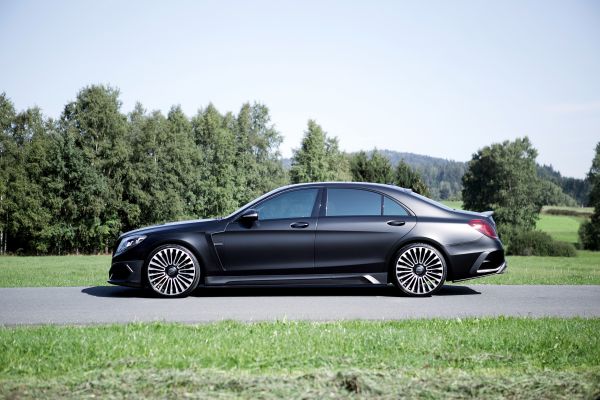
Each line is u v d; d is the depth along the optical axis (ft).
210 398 11.23
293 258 28.60
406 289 28.73
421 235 28.76
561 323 20.42
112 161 201.57
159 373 12.89
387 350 15.98
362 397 11.28
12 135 210.79
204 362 14.53
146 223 217.97
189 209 244.01
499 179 309.01
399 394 11.48
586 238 274.16
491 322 20.61
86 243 201.98
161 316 23.04
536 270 66.23
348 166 307.78
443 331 18.78
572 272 58.18
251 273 28.68
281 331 18.69
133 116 229.25
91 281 39.47
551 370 13.57
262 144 297.33
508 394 11.55
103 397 11.30
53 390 11.74
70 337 17.70
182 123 257.55
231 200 257.55
